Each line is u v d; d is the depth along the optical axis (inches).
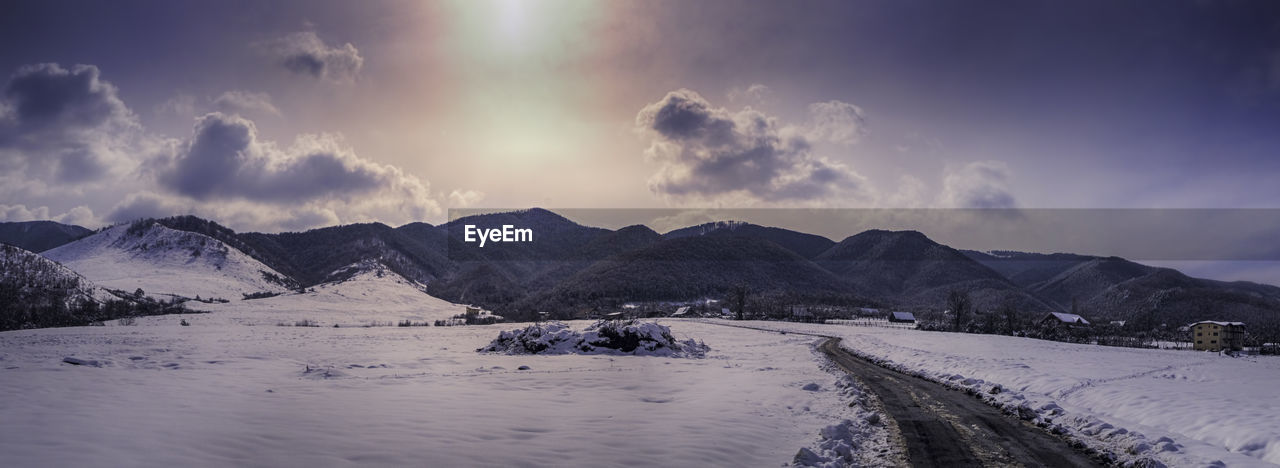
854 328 3508.9
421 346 1814.7
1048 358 1306.6
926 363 1179.3
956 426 550.6
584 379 880.3
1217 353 2111.2
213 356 1349.7
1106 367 1093.1
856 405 657.6
